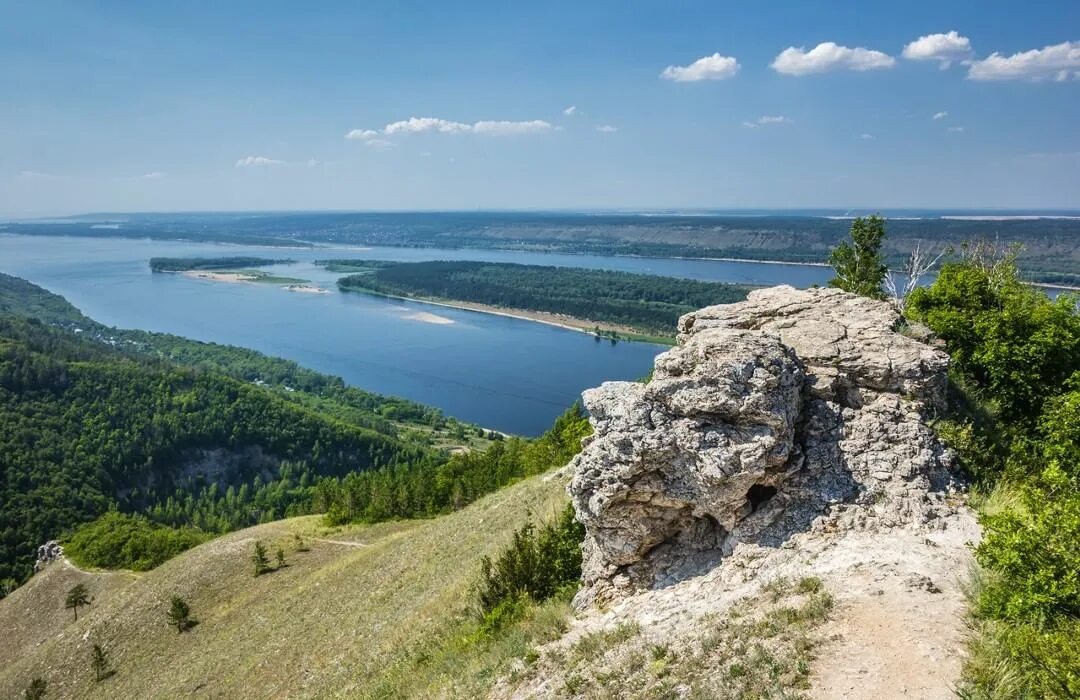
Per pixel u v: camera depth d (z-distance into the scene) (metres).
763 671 10.86
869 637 10.83
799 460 15.06
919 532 13.52
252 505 137.50
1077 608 9.61
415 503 74.81
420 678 19.25
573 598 17.73
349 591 39.84
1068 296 19.12
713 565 15.34
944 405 16.36
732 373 14.63
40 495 119.62
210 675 36.66
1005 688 9.06
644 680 12.27
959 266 22.12
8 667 58.75
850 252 36.53
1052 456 15.20
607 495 15.62
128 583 73.19
